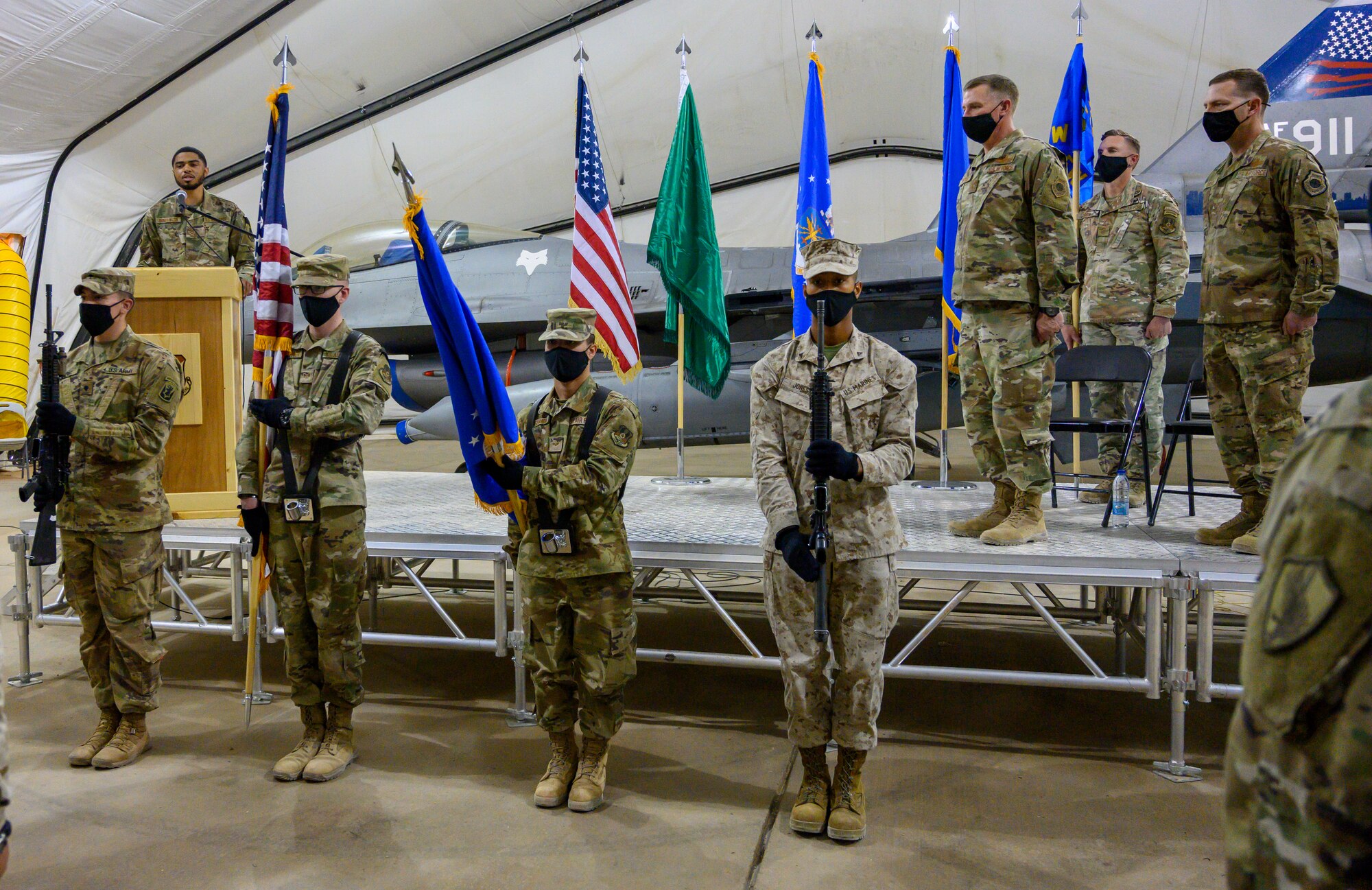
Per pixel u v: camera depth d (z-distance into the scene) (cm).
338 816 267
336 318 298
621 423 266
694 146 508
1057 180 321
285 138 310
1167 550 314
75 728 349
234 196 1574
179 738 336
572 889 224
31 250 1459
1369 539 67
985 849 245
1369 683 67
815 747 254
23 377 1099
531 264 855
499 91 1455
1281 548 76
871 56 1463
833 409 240
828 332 247
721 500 465
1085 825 259
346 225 1603
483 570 651
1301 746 71
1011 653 439
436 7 1312
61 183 1444
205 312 379
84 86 1295
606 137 1539
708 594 332
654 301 820
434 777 298
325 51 1323
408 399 923
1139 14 1207
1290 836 72
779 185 1691
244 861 239
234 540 377
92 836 254
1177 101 1283
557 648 272
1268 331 310
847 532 238
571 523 263
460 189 1580
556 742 282
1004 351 334
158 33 1233
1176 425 366
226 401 377
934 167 1678
